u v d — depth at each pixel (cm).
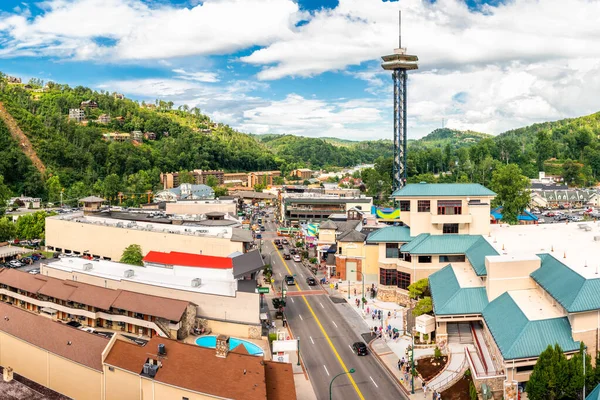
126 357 7088
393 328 9862
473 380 7231
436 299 9444
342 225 16288
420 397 7419
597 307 6956
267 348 8981
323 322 10762
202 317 9681
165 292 10038
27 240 19425
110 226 16288
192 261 12306
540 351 6931
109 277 10700
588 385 6391
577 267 8056
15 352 8269
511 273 8788
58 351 7600
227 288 10056
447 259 11606
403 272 11894
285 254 17438
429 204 12075
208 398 6322
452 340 9162
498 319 7975
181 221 17312
